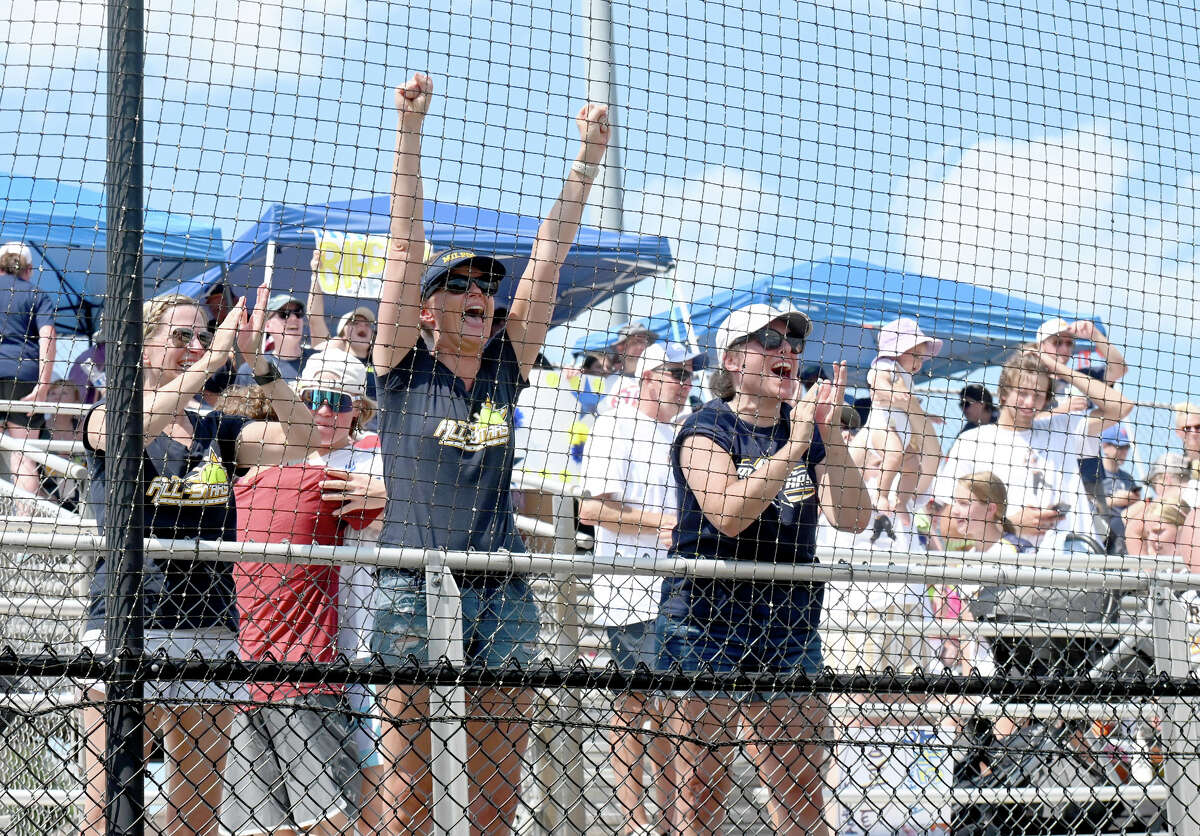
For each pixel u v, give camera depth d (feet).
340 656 31.71
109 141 31.37
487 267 39.29
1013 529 52.11
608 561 34.88
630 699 37.47
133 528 30.14
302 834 38.37
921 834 40.06
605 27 35.45
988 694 34.94
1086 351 50.75
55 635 38.45
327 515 40.83
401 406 38.24
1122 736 42.11
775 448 40.52
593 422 50.42
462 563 33.55
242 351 38.42
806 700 36.06
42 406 38.32
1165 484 56.18
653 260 36.47
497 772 33.30
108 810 28.91
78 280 38.96
